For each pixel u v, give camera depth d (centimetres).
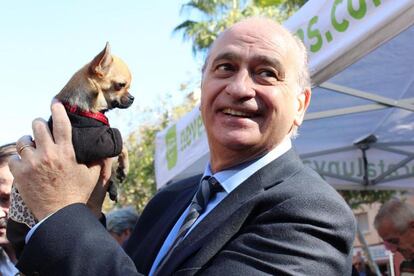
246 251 171
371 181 617
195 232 186
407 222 387
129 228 475
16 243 212
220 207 189
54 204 185
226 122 200
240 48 202
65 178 189
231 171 204
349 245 178
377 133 576
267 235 172
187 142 533
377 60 383
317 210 175
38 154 189
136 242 237
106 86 233
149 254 212
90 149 206
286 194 181
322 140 585
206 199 202
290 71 204
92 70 232
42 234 176
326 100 468
